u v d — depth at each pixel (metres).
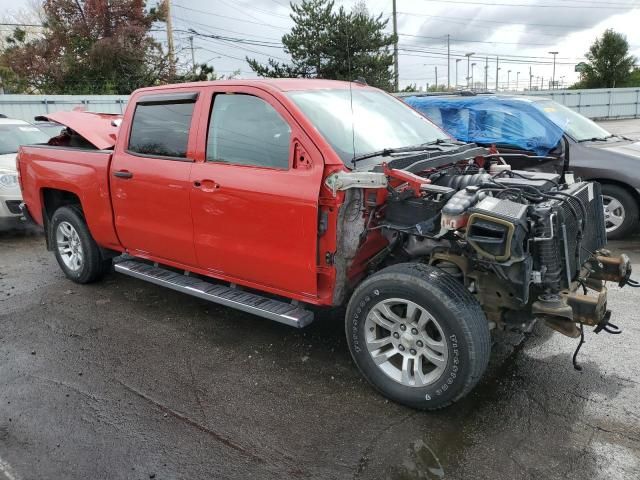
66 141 5.89
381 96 4.67
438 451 2.91
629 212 6.71
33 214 5.82
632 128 25.28
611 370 3.69
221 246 3.93
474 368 2.99
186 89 4.20
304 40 20.16
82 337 4.38
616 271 3.60
